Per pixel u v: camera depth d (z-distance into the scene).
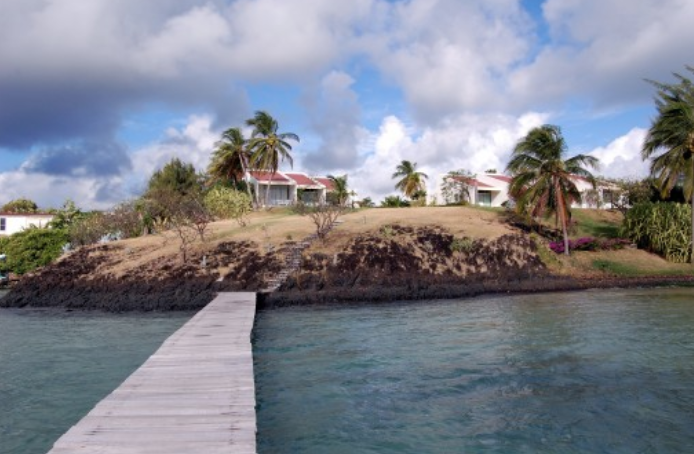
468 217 50.34
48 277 37.22
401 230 44.28
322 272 35.91
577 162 42.09
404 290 33.50
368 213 53.31
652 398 12.36
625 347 17.59
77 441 8.34
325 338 20.50
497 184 75.75
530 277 38.19
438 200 78.06
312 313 27.89
